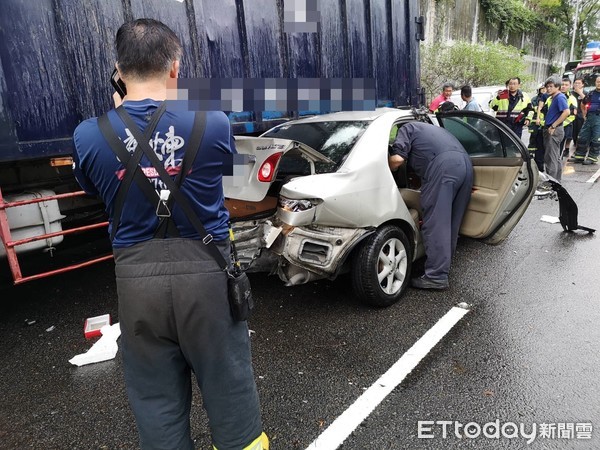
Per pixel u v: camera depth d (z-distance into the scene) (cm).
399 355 310
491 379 282
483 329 341
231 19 457
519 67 1964
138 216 154
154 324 158
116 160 151
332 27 568
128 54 158
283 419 253
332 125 414
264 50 495
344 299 395
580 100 1146
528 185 421
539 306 376
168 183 151
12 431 251
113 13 364
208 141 156
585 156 1077
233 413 177
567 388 272
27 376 301
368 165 357
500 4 2381
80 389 287
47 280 449
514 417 250
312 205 321
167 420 171
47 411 267
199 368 169
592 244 523
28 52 317
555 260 477
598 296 392
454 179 382
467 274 444
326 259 335
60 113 338
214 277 161
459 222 409
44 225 338
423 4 1756
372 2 623
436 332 337
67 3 336
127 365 170
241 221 340
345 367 298
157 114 153
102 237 464
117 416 262
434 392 272
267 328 349
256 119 499
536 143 885
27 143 321
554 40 3281
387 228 366
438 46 1750
